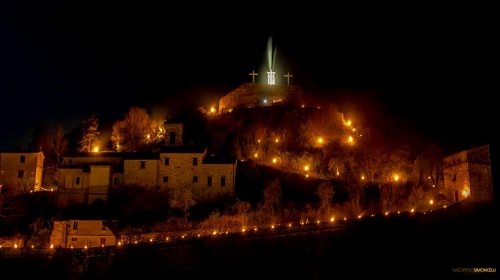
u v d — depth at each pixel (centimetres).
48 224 7594
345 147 10850
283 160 9975
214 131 10994
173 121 10344
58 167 8719
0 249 6012
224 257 6362
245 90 13075
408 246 6850
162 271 6209
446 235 6900
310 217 7425
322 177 9512
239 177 9294
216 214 7531
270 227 6806
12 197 8562
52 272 5988
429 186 8844
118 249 6159
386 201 7938
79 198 8581
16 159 9362
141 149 10712
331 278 6525
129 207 8094
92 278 6016
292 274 6419
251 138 10731
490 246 6581
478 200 7506
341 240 6744
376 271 6588
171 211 8088
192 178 8775
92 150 11094
